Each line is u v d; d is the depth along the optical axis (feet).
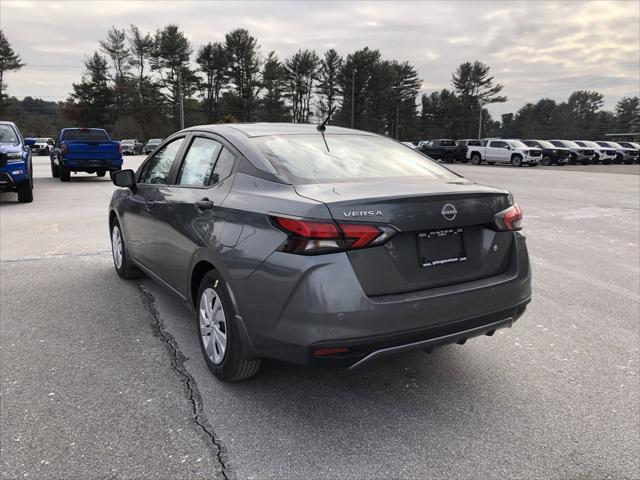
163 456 8.68
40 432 9.28
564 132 404.57
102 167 57.77
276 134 12.19
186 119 277.85
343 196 9.06
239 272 9.82
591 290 18.54
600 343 13.78
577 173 84.28
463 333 9.82
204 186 12.07
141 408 10.15
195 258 11.54
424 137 326.85
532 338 14.08
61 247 24.07
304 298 8.71
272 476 8.24
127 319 14.88
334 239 8.67
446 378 11.66
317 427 9.62
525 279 10.86
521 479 8.24
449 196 9.61
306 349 8.82
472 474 8.34
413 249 9.39
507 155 109.70
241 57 276.21
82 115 276.41
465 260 10.09
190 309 12.59
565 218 34.65
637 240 27.37
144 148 169.58
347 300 8.65
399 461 8.66
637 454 8.90
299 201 9.12
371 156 12.16
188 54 281.33
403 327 9.03
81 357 12.37
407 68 298.15
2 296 16.83
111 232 19.54
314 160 11.16
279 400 10.56
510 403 10.59
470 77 299.99
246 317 9.79
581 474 8.37
